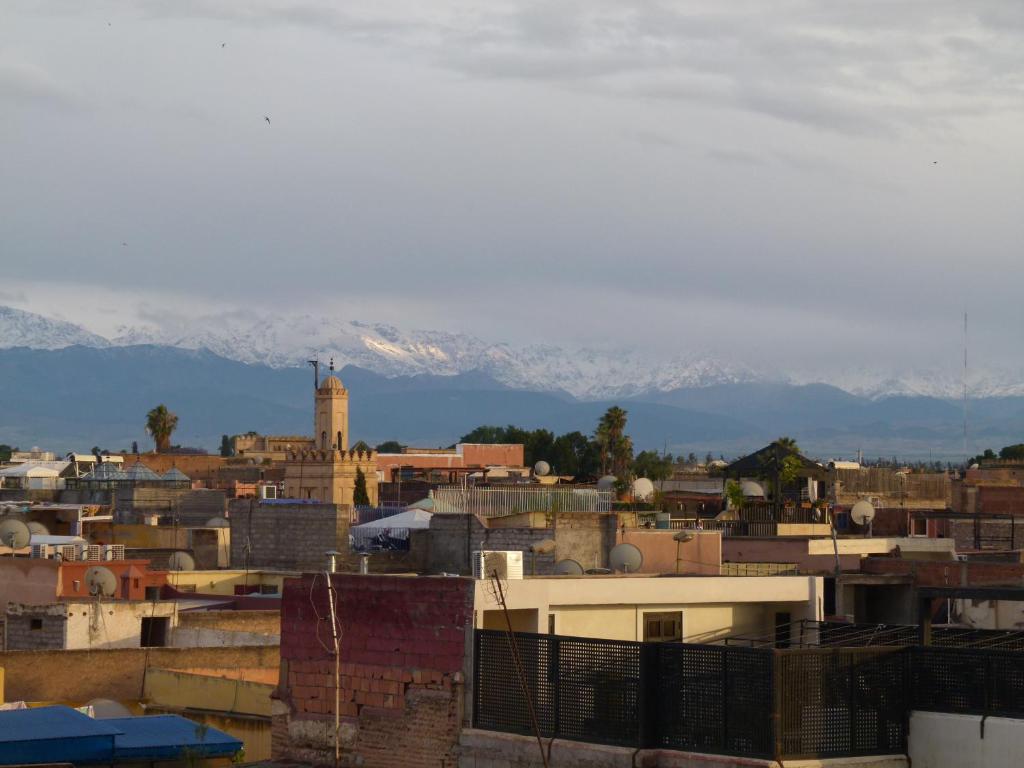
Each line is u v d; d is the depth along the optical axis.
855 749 32.16
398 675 36.12
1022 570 58.19
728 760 31.62
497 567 39.34
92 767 37.97
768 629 41.81
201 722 45.34
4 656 46.31
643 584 39.81
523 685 33.31
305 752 37.38
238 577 72.81
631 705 33.00
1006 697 32.19
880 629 39.97
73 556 72.94
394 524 77.44
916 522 87.62
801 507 81.69
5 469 173.62
